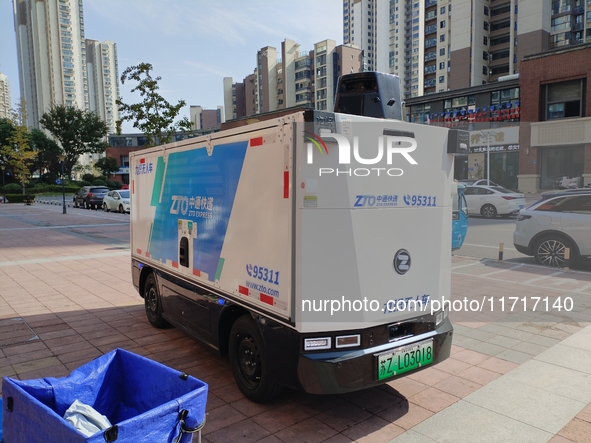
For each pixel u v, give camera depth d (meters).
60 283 8.48
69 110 62.88
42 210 30.95
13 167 53.19
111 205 28.78
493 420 3.53
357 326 3.32
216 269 4.12
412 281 3.64
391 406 3.76
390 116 5.27
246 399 3.88
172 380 2.69
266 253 3.43
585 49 17.50
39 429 2.32
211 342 4.30
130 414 2.95
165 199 5.15
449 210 3.93
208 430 3.38
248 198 3.62
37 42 111.38
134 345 5.21
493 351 4.98
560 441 3.24
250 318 3.72
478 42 62.16
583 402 3.81
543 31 54.75
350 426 3.45
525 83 18.89
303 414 3.63
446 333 3.84
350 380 3.24
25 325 5.93
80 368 2.88
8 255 11.75
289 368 3.32
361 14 127.06
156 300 5.66
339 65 84.12
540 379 4.26
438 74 71.75
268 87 91.00
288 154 3.13
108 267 10.11
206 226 4.27
